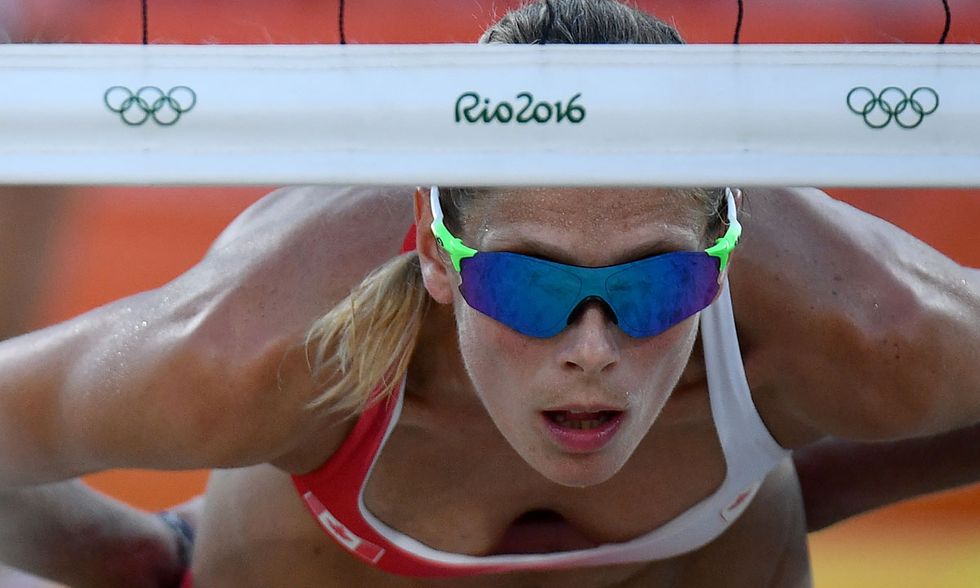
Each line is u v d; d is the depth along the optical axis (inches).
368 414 359.6
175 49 232.8
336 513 394.0
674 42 312.7
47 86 232.4
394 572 412.5
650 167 231.8
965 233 803.4
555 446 299.7
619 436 299.1
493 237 285.3
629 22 308.0
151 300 361.1
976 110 232.5
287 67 232.5
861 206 805.2
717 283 299.1
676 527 397.7
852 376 350.9
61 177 232.8
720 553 429.4
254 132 232.5
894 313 348.5
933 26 713.6
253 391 337.7
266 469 427.5
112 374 343.3
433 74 231.6
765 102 231.6
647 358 293.6
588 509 394.3
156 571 496.4
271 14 746.2
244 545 432.8
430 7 754.8
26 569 463.5
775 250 353.4
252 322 343.0
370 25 750.5
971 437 466.6
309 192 382.9
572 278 279.0
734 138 231.8
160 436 343.6
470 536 398.6
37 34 454.0
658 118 231.5
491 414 314.0
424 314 344.5
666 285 283.9
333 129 232.4
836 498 493.0
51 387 350.6
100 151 232.8
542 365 290.4
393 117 231.9
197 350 339.0
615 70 231.3
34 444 356.8
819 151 232.4
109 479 775.1
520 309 284.4
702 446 377.7
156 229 829.8
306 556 420.8
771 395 369.1
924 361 346.0
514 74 231.5
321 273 351.6
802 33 730.2
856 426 365.1
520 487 385.4
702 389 362.0
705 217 293.3
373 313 331.3
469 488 386.0
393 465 379.9
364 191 370.3
